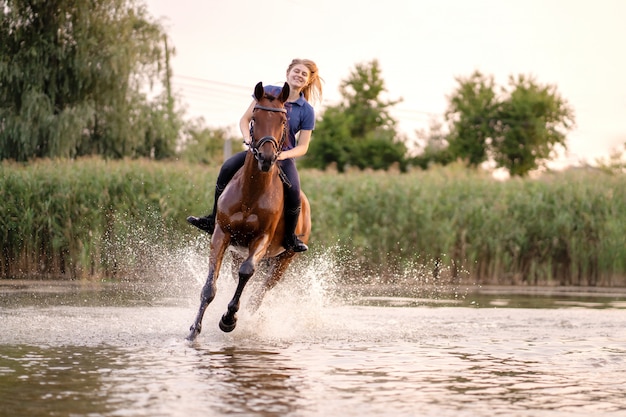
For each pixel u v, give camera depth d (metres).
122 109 30.12
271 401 4.66
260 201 7.66
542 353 7.00
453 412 4.52
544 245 19.19
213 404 4.54
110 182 17.53
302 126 8.36
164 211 16.91
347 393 4.97
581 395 5.11
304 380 5.36
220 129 52.66
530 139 54.16
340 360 6.29
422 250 18.80
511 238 19.14
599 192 20.09
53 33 28.36
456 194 20.44
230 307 7.54
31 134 27.94
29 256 16.33
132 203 17.20
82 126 28.14
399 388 5.19
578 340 8.00
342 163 53.28
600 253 19.11
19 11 28.16
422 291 15.84
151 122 31.78
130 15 29.67
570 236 19.31
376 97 60.41
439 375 5.73
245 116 8.16
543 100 54.69
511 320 10.00
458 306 12.15
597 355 6.91
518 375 5.82
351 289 15.94
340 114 55.25
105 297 12.02
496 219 19.23
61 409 4.34
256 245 7.68
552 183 21.02
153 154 32.38
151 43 30.88
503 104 55.50
